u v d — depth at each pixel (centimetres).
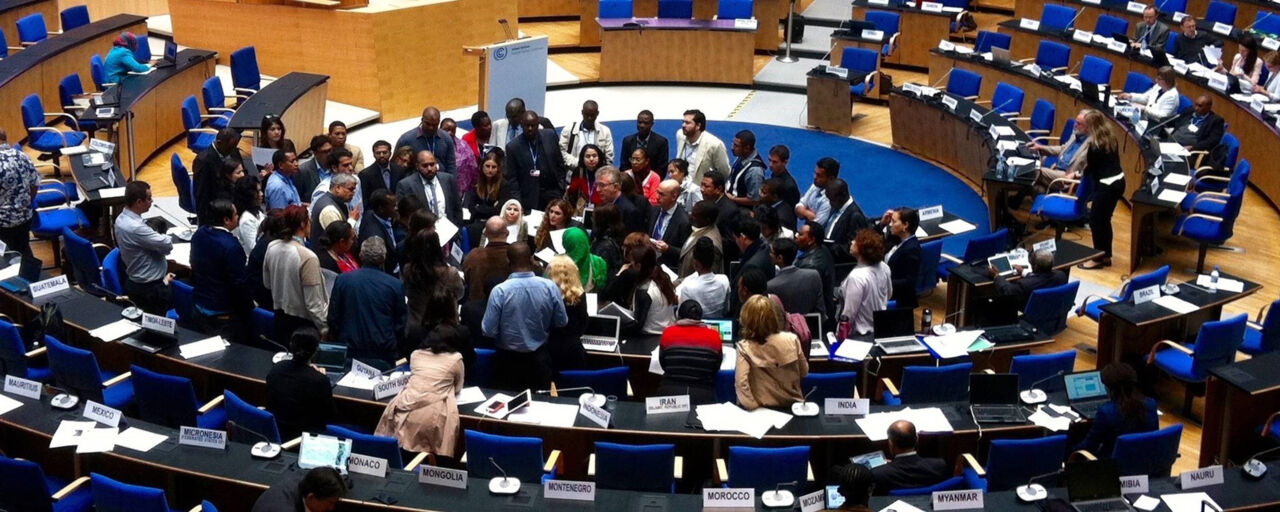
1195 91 1642
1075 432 822
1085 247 1174
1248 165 1238
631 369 920
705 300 912
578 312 858
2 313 1016
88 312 938
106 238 1275
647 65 2083
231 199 1152
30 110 1451
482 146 1334
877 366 905
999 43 1930
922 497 700
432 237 905
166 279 1064
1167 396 1025
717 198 1096
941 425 788
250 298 943
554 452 766
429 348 792
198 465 712
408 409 761
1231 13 1919
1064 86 1662
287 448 741
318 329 895
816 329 896
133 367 802
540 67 1809
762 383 790
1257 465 729
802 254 964
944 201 1558
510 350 838
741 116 1933
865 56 1936
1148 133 1461
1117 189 1262
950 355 904
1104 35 1941
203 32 1906
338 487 609
